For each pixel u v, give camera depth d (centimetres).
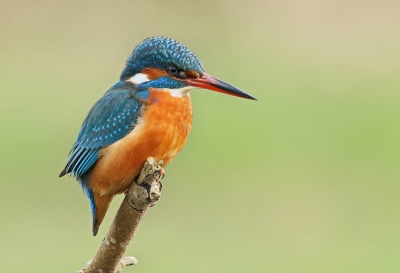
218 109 1557
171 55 689
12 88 1554
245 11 1989
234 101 1600
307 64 1794
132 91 685
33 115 1452
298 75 1739
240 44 1852
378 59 1853
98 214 696
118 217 575
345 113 1570
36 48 1725
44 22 1819
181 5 1941
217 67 1753
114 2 1919
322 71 1777
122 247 586
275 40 1906
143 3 1931
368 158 1387
